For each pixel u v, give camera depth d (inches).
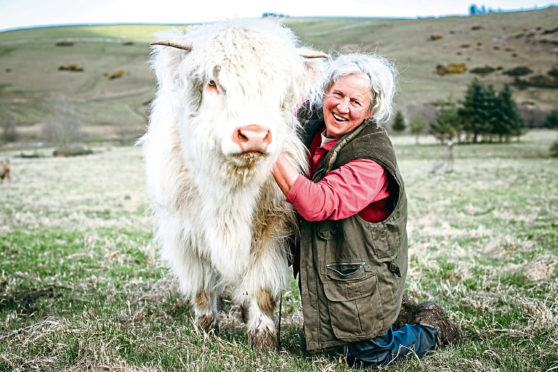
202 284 144.7
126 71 3639.3
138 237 302.8
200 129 110.8
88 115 2655.0
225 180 114.0
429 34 4249.5
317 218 112.3
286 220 134.9
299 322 156.4
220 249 126.6
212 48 107.9
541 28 4033.0
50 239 297.4
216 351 125.6
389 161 115.0
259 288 133.1
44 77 3459.6
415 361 120.0
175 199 133.6
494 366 116.1
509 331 136.6
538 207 434.6
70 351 121.7
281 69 110.1
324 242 118.3
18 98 2935.5
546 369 113.2
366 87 116.7
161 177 134.2
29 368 113.9
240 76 105.3
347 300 117.0
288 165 113.2
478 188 632.4
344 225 115.0
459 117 1831.9
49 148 1946.4
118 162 1269.7
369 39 4328.3
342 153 118.9
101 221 386.6
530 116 2380.7
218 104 108.3
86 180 832.9
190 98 114.6
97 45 4431.6
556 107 2504.9
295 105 125.9
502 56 3503.9
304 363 121.2
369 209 121.0
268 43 110.2
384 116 123.3
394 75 130.6
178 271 144.6
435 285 196.2
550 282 188.1
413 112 2306.8
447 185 679.7
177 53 118.4
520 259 237.5
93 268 226.5
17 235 313.0
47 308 165.6
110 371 110.7
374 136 119.8
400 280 122.0
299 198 110.4
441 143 1781.5
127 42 4554.6
